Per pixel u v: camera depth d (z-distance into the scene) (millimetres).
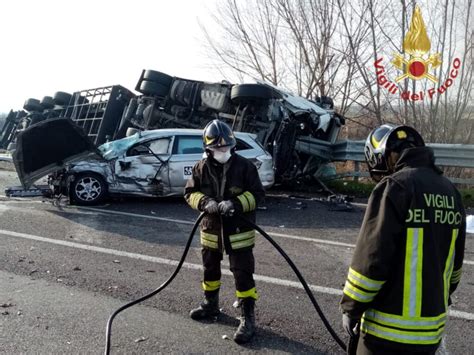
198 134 9023
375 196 1956
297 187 11461
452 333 3562
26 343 3195
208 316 3715
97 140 12875
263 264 5160
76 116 15086
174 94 11547
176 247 5715
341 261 5359
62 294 4082
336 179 11750
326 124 11203
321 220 7621
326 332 3523
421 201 1893
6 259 4996
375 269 1853
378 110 13391
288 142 10461
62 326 3465
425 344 1879
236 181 3404
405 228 1882
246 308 3404
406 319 1876
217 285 3680
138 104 12195
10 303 3842
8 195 8438
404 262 1883
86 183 8430
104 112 13055
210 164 3471
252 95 10086
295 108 10531
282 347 3275
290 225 7203
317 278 4730
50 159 8094
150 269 4840
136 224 6934
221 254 3627
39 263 4902
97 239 5977
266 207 8672
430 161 2037
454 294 4414
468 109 12297
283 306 3988
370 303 1984
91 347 3174
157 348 3207
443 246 1938
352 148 10930
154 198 9367
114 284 4363
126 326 3518
